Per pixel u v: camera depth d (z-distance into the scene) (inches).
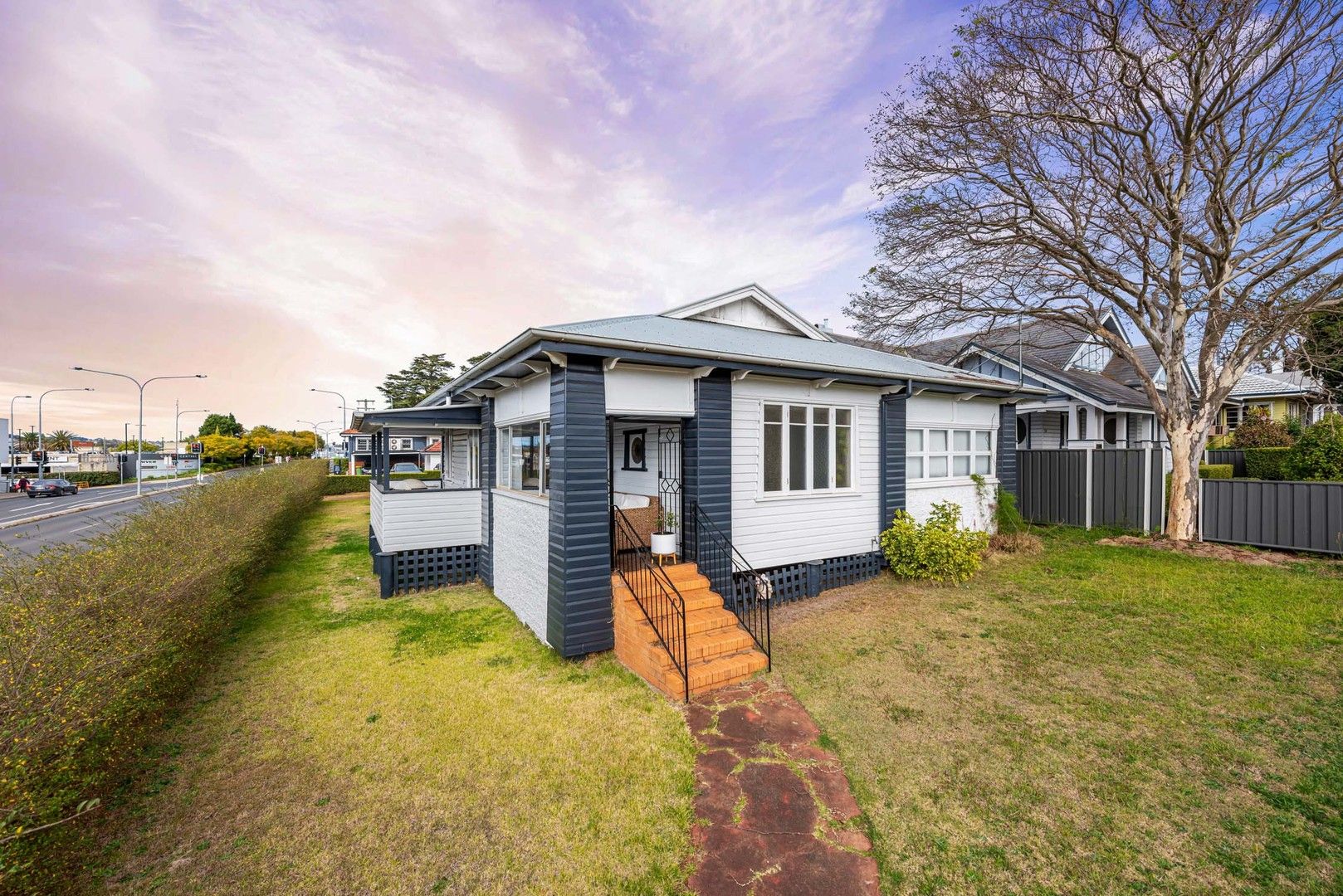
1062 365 743.7
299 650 263.6
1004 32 392.8
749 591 315.9
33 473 1934.1
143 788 155.0
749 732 182.9
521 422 311.3
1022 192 454.6
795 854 128.3
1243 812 136.6
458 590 382.3
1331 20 332.5
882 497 382.3
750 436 314.0
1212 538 426.6
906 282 543.8
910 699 203.6
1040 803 143.2
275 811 145.1
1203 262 438.0
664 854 129.0
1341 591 301.3
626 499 378.9
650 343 244.5
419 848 131.8
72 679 127.1
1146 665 224.7
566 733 184.5
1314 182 382.9
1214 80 375.2
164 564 212.7
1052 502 536.4
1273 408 884.6
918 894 115.3
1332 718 178.4
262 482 571.2
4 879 103.3
